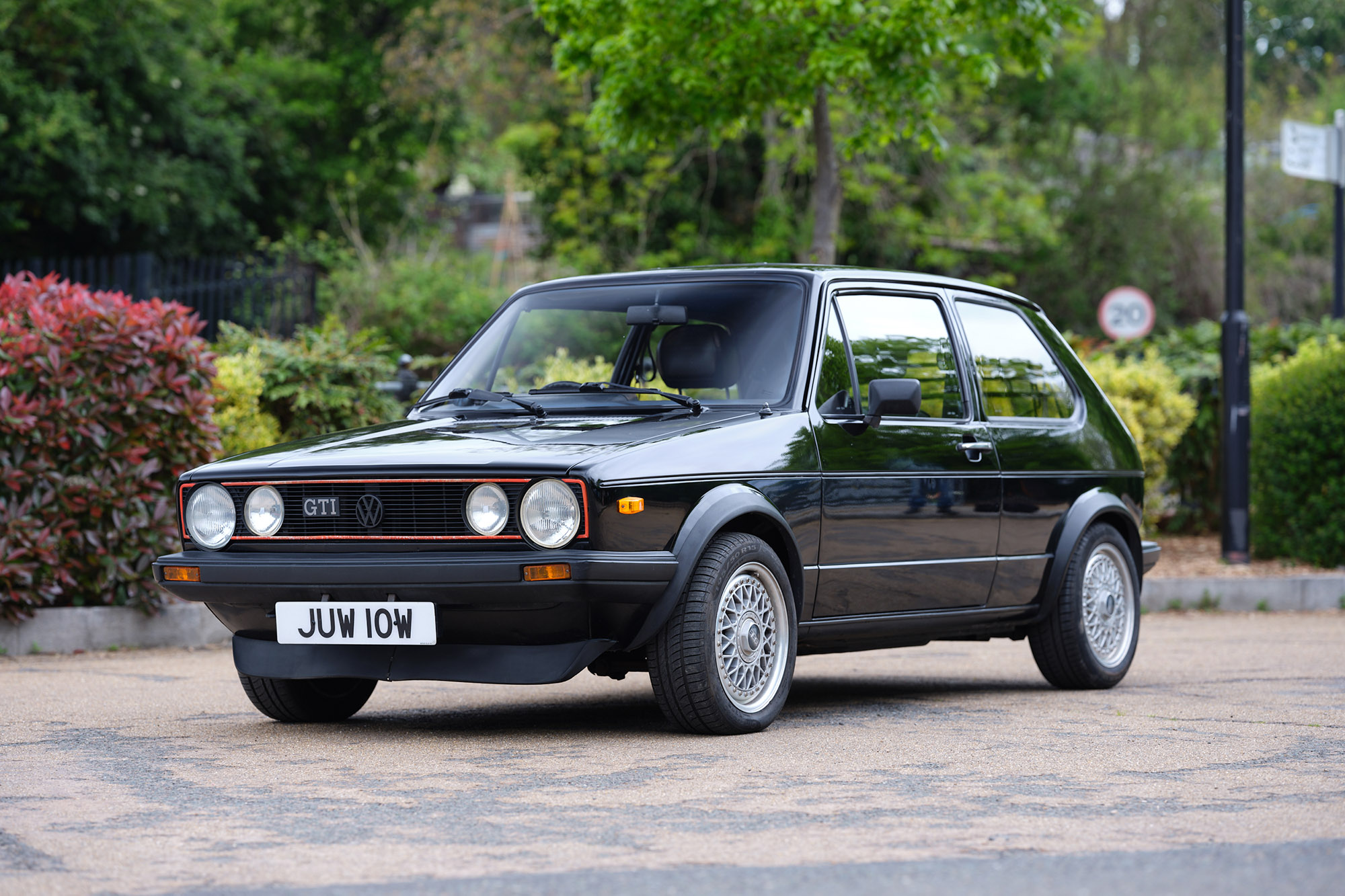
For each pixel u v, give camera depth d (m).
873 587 7.31
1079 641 8.41
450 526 6.21
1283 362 17.58
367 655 6.48
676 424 6.75
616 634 6.30
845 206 27.19
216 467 6.73
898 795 5.26
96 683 8.72
